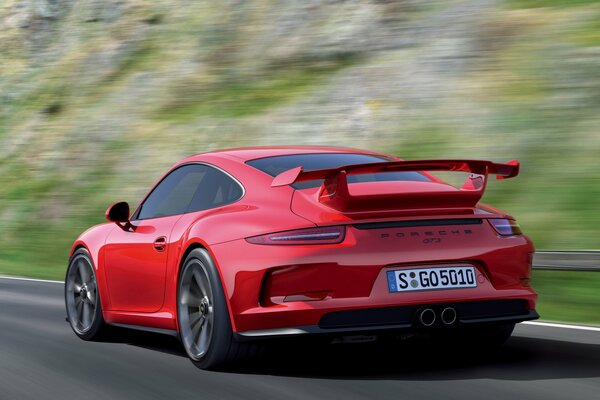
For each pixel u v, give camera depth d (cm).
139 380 488
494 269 486
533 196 1387
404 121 1778
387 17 2142
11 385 489
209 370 510
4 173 2445
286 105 2058
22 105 2720
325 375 487
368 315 461
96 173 2233
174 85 2398
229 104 2200
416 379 470
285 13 2389
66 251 1905
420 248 468
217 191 551
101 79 2622
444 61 1870
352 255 459
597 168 1405
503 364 511
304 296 462
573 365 507
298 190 504
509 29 1858
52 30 2941
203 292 511
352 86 1970
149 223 597
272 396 438
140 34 2688
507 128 1588
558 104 1593
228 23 2502
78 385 481
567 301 918
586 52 1681
